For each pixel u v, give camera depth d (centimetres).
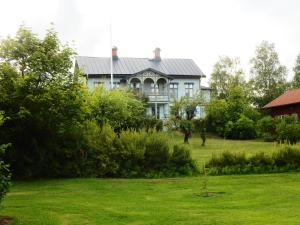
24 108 1558
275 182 1505
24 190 1372
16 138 1678
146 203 1129
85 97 1802
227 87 6850
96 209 1038
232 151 1867
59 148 1705
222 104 4975
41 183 1532
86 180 1597
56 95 1628
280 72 7006
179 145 1800
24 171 1661
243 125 4588
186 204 1109
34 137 1688
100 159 1717
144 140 1759
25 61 1638
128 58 5909
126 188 1407
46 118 1648
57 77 1667
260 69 7038
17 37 1661
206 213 977
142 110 3528
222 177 1650
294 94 4962
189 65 6025
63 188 1409
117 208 1052
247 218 909
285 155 1820
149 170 1728
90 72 5422
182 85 5850
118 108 2642
